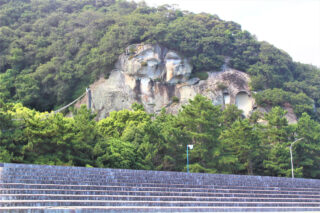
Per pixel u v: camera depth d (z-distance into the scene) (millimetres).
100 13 105875
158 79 87688
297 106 87875
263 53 101625
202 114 51781
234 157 50938
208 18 113062
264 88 92438
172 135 50938
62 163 37906
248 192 31922
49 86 84875
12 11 102250
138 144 48312
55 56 90312
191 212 23484
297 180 39562
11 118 38500
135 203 23000
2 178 23500
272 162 56562
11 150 36750
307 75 108062
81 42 93625
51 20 100375
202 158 50625
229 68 95375
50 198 21578
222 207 24797
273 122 61000
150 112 85875
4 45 90875
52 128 38875
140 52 87188
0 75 82125
